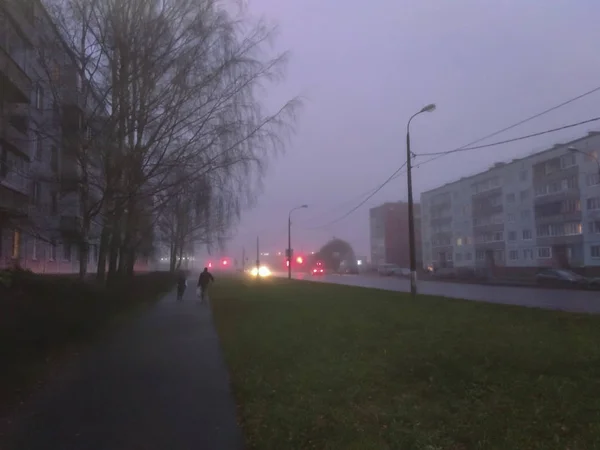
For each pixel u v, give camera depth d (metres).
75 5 15.02
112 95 15.37
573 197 57.44
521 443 5.09
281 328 14.03
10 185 20.80
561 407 6.08
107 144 15.39
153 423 6.38
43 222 22.14
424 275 71.19
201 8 15.88
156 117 15.80
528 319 14.44
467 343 10.30
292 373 8.52
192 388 8.11
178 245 47.19
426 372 8.07
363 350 10.22
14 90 17.64
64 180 16.56
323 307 20.06
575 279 41.62
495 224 71.31
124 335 13.80
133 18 15.31
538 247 62.94
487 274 62.66
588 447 4.95
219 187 16.86
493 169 72.19
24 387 8.06
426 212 92.06
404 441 5.26
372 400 6.83
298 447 5.34
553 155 60.56
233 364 9.59
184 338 13.29
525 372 7.83
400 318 15.23
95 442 5.74
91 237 19.12
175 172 16.36
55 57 15.09
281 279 60.31
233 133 16.22
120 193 16.33
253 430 5.93
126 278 22.92
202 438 5.86
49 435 5.96
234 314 18.61
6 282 11.71
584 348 9.47
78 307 12.52
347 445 5.26
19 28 14.70
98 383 8.44
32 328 9.45
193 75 15.76
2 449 5.54
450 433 5.47
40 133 15.79
